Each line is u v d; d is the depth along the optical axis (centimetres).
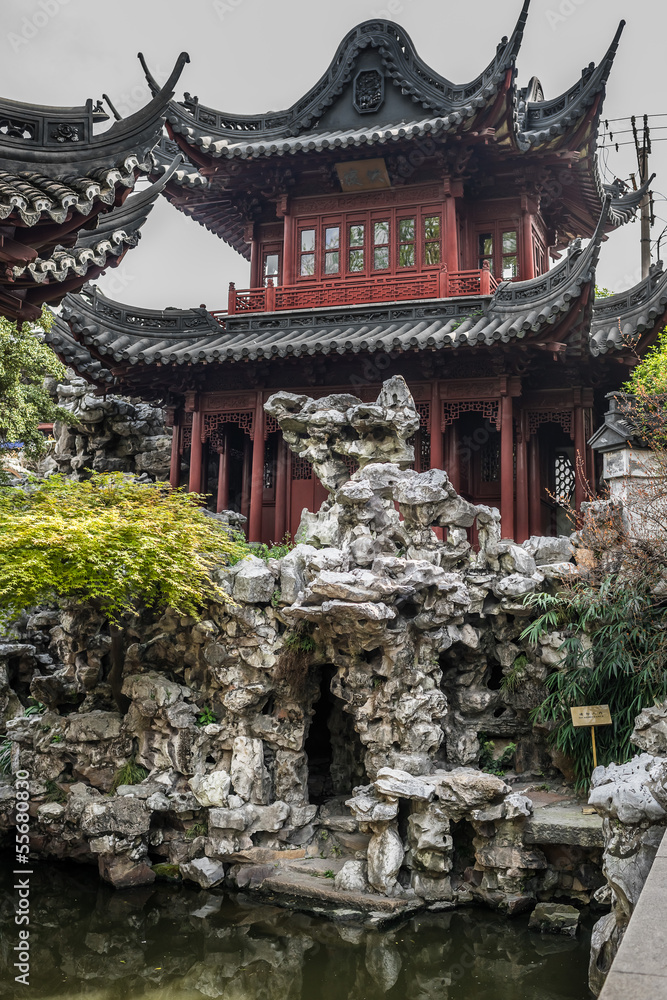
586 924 1246
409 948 1221
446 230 2262
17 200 941
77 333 2017
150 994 1148
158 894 1473
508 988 1105
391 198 2339
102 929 1349
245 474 2494
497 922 1277
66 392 2527
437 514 1538
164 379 2211
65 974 1209
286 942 1268
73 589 1510
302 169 2309
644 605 1335
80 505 1519
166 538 1455
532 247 2358
